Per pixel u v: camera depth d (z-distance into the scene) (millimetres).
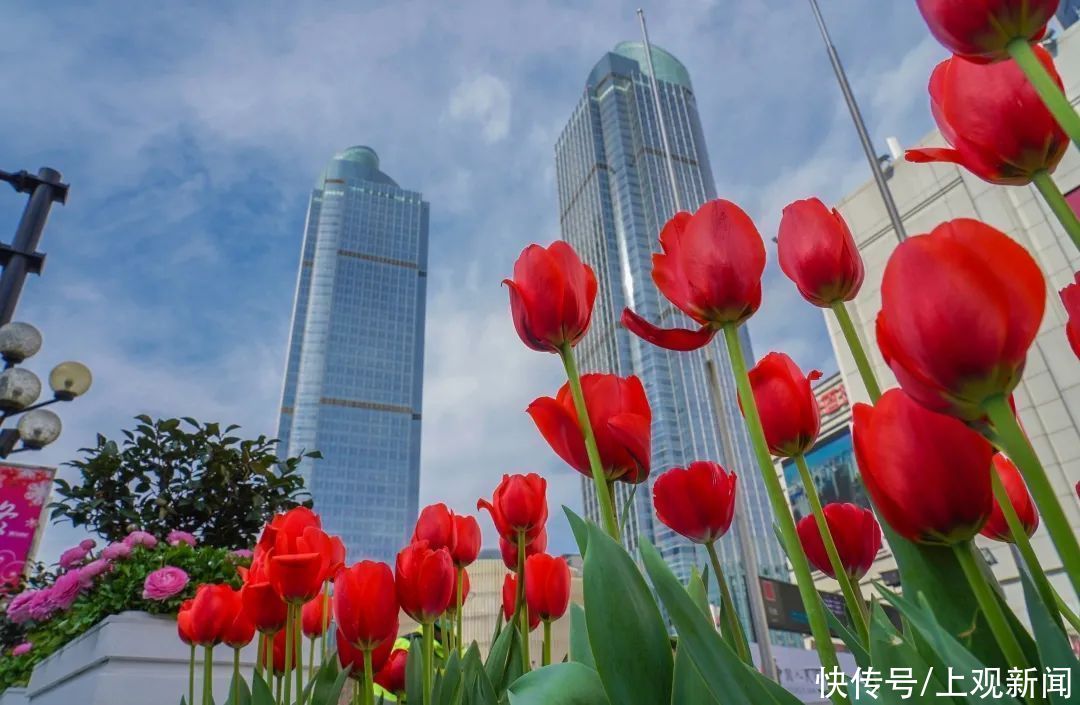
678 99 103375
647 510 47062
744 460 44062
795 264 847
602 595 731
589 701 790
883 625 620
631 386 1038
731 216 742
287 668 1410
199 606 1740
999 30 531
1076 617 567
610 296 85500
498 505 1582
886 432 586
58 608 4223
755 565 11211
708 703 646
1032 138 650
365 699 1265
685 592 607
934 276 466
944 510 549
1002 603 607
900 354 497
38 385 6895
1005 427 449
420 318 136500
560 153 111375
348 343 125688
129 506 5270
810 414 863
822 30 6902
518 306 970
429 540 1711
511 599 1596
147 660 3521
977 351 448
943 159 728
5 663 5746
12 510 6375
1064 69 21078
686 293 756
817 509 804
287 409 119250
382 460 118250
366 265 135250
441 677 1307
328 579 1686
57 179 7789
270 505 5617
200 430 5555
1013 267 466
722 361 42000
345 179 143750
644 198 90562
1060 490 19250
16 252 7297
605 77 103125
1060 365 19984
